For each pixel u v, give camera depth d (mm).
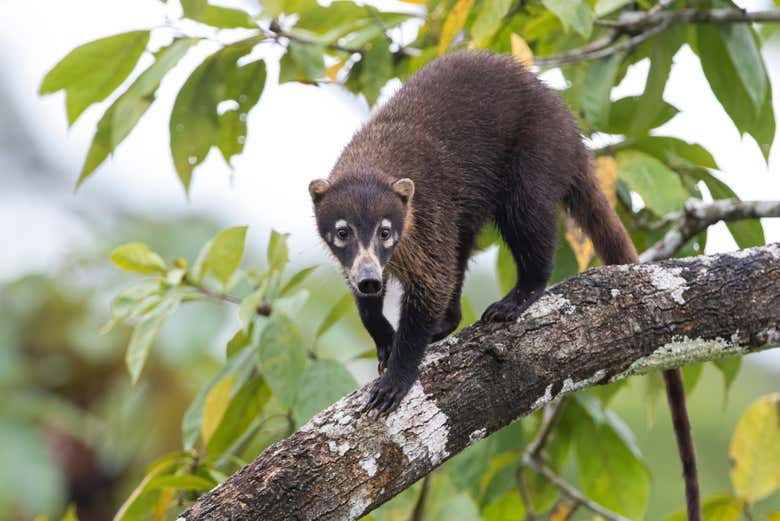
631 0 10438
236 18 10242
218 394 9359
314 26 10805
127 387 13656
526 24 11141
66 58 10070
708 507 9852
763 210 10375
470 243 10023
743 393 17516
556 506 11125
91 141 10633
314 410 9281
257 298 8945
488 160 9594
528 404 7645
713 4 10820
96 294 14172
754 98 10492
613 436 11234
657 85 10500
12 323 13766
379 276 8742
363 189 9078
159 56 10266
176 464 9711
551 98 9938
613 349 7793
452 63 9906
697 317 7941
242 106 10961
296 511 6812
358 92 11531
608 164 10109
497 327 7758
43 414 13266
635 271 8062
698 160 10680
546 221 9586
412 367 7492
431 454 7297
